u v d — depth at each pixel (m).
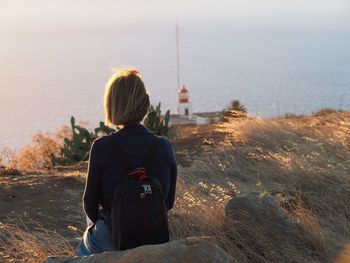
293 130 10.60
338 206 6.49
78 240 5.53
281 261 5.02
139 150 3.43
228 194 6.86
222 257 3.33
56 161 11.83
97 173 3.38
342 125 11.29
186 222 5.62
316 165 7.76
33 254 5.10
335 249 5.40
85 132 11.82
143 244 3.36
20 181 8.38
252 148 9.36
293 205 6.48
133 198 3.27
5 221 6.36
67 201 7.21
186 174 8.06
